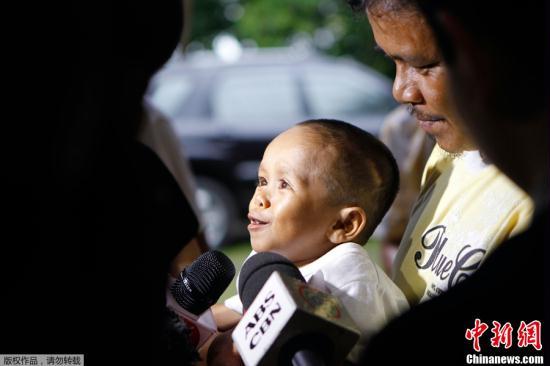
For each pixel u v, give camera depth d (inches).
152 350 50.6
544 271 40.8
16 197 45.5
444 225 70.0
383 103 296.7
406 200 128.4
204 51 492.4
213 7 498.0
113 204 48.9
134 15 49.4
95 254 47.7
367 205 78.5
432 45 62.4
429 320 43.5
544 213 41.0
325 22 475.5
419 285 70.9
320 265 73.2
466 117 42.6
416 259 72.8
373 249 250.4
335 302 55.6
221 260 69.9
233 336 57.6
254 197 79.0
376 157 79.7
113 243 48.4
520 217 61.3
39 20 44.2
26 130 45.1
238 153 290.7
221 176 290.4
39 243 46.0
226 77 298.7
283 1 474.6
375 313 68.3
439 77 63.5
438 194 73.3
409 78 65.6
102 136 48.6
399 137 130.6
